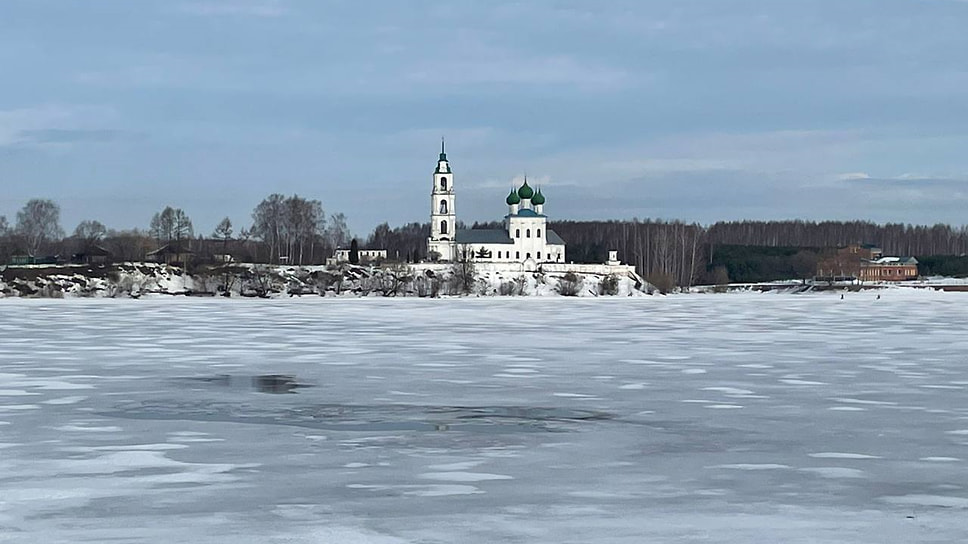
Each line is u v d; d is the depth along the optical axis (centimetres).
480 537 1616
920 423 2681
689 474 2062
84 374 3750
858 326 6731
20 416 2772
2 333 5853
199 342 5209
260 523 1689
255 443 2380
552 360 4294
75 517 1728
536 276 17425
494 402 3055
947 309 9475
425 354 4559
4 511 1767
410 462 2170
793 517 1736
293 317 7712
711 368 3991
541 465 2145
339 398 3136
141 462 2164
